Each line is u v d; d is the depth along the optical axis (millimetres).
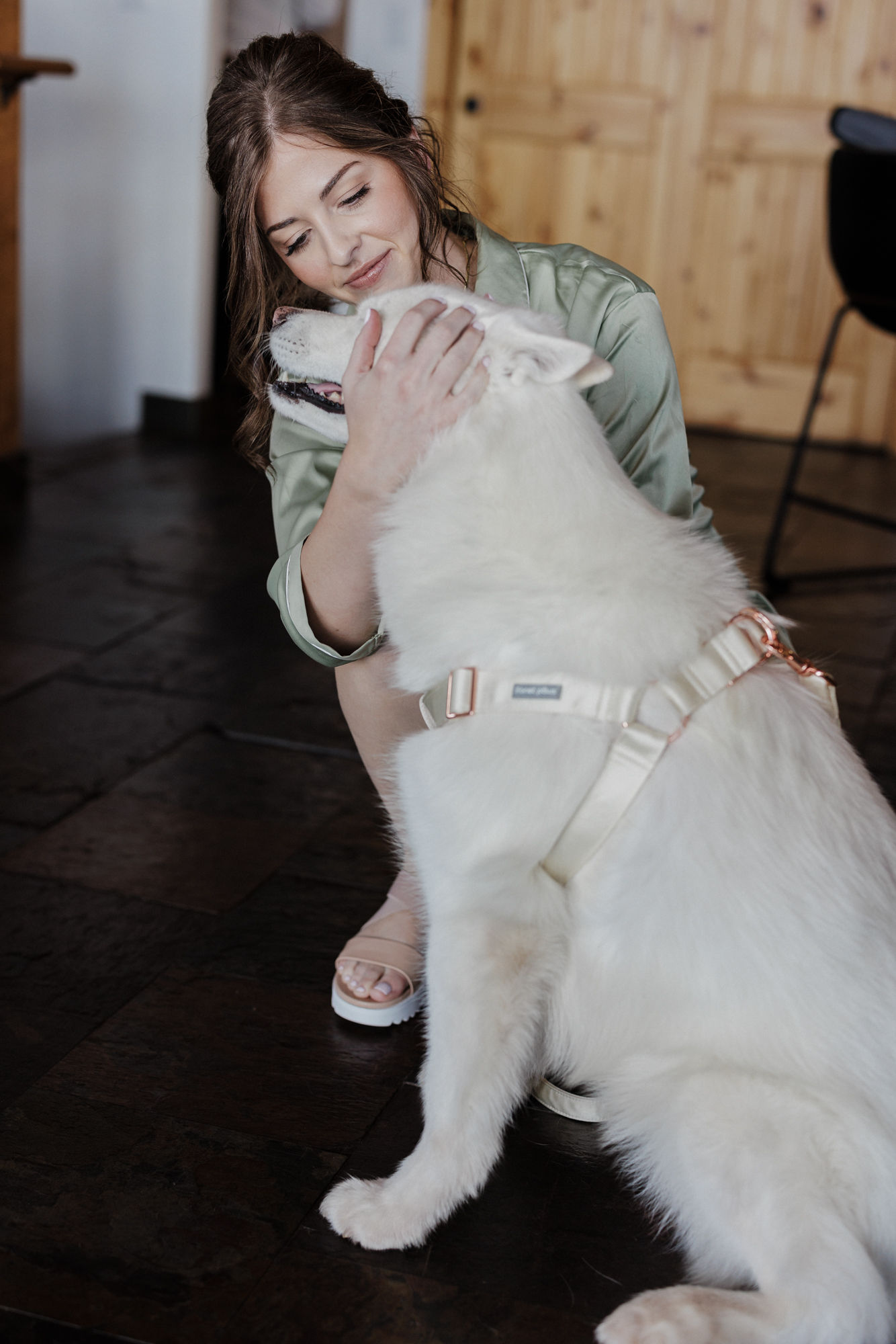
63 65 4480
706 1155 1283
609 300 1771
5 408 4738
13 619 3482
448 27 6441
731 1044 1359
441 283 1669
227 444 5734
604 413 1784
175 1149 1532
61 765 2631
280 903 2139
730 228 6508
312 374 1608
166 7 5367
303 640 1683
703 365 6730
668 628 1408
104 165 5641
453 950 1415
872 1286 1173
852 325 6484
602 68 6434
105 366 5930
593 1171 1561
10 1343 1235
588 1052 1494
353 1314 1305
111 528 4395
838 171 3900
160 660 3271
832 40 6152
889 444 6484
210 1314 1289
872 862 1429
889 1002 1359
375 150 1602
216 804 2500
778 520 4121
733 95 6332
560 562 1398
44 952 1939
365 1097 1666
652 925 1392
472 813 1421
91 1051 1709
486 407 1430
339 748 2818
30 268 5871
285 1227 1419
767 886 1358
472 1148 1409
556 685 1399
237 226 1692
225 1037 1767
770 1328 1199
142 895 2133
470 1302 1332
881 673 3445
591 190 6617
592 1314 1327
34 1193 1438
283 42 1622
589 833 1402
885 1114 1305
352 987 1821
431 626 1452
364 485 1472
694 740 1400
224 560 4129
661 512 1549
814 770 1446
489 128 6637
